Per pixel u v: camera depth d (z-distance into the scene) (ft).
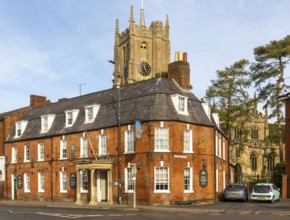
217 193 133.28
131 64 342.64
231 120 191.83
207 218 75.41
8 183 168.35
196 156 123.03
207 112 138.51
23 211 94.48
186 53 137.49
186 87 134.00
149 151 115.44
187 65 135.74
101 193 128.47
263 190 125.18
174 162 116.57
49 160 148.66
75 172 136.98
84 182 133.08
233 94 193.67
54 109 160.86
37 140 155.94
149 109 118.83
